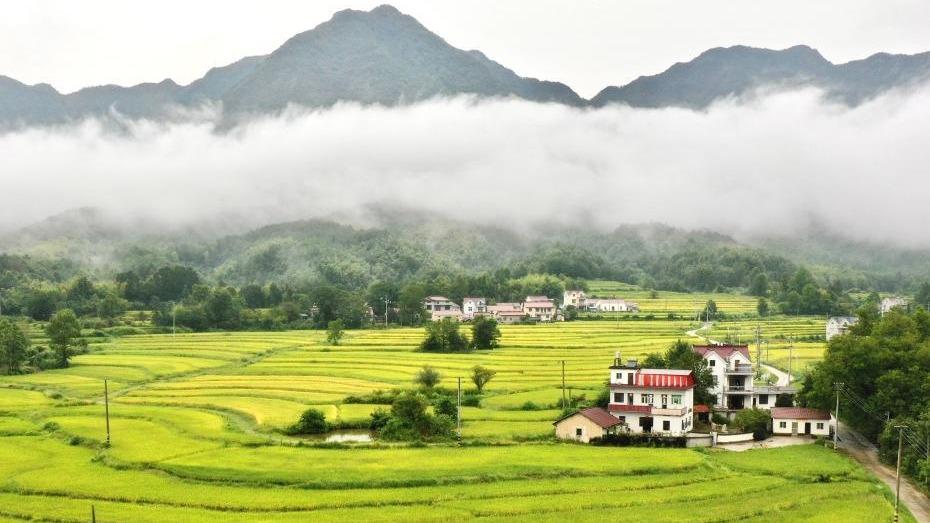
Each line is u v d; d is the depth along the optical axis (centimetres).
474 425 15462
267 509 10281
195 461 12569
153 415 16688
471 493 10912
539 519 9831
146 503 10612
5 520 9906
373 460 12619
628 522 9656
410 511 10169
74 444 14188
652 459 12694
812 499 10688
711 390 17088
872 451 13875
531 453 13150
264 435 14962
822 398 14962
